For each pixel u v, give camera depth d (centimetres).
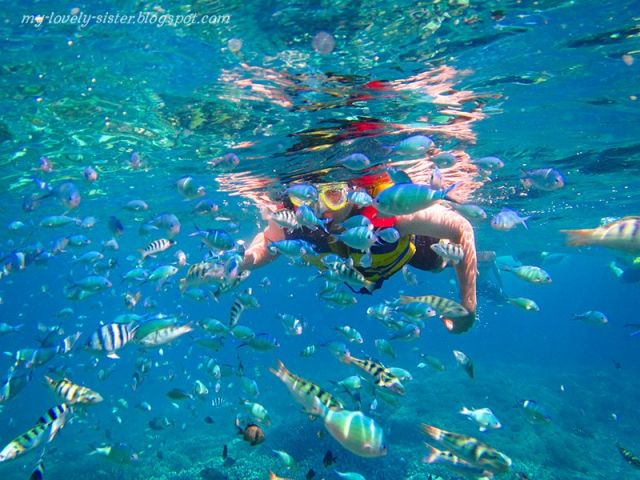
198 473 253
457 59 147
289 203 105
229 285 102
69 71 154
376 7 122
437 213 79
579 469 281
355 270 94
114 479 270
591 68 158
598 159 262
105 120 197
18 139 220
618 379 605
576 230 54
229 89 165
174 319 101
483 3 123
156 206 381
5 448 80
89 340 102
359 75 154
